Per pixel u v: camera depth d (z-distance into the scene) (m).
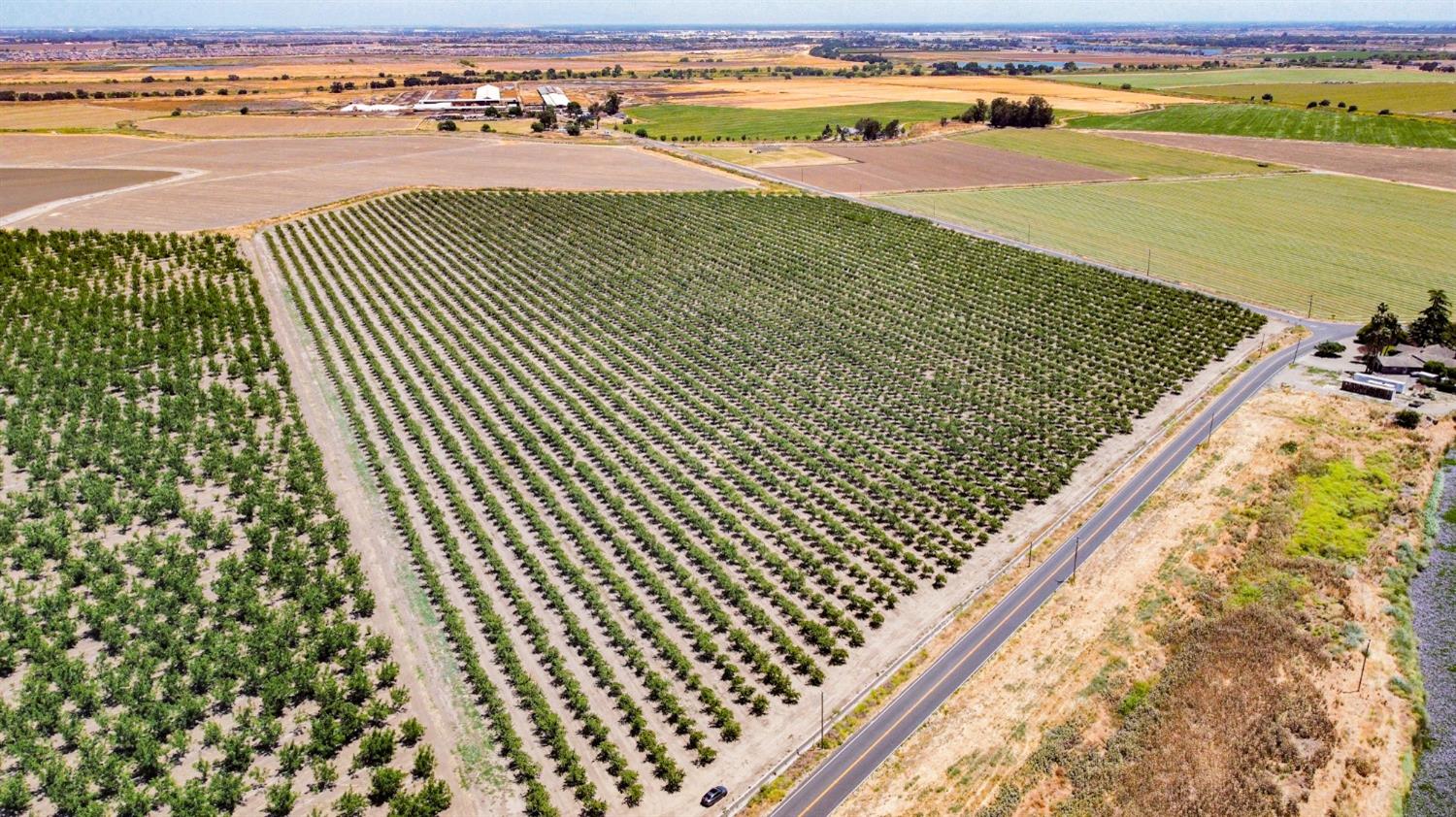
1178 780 47.72
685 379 99.50
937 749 50.28
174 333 104.19
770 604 63.56
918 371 102.88
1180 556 67.56
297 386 95.56
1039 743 50.38
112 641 56.84
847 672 56.97
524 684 54.22
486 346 105.75
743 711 53.84
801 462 83.31
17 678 54.78
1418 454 82.25
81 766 47.38
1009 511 75.31
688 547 68.69
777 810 46.75
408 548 69.19
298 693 54.31
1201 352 106.19
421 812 45.62
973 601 63.47
